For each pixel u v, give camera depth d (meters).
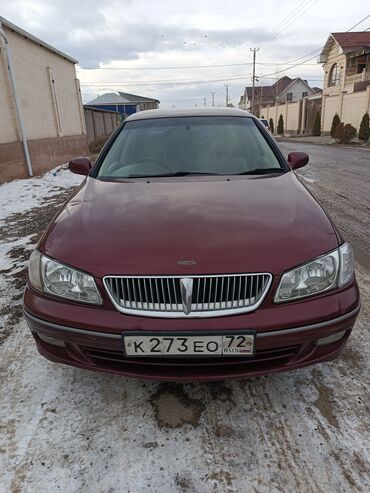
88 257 1.67
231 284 1.58
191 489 1.49
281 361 1.71
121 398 1.94
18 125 9.15
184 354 1.60
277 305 1.61
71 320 1.65
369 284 3.12
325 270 1.67
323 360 1.74
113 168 2.70
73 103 14.01
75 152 13.84
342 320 1.66
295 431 1.73
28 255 3.87
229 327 1.56
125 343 1.59
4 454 1.64
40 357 2.26
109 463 1.60
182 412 1.85
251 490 1.48
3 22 8.41
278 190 2.23
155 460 1.61
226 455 1.63
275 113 43.19
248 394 1.96
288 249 1.66
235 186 2.30
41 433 1.74
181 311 1.58
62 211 2.13
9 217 5.58
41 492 1.48
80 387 2.02
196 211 1.94
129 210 2.00
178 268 1.58
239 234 1.73
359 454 1.62
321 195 6.74
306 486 1.49
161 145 2.84
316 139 26.47
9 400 1.93
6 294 3.02
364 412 1.83
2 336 2.48
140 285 1.59
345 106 25.91
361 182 8.16
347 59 27.78
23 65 9.74
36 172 10.05
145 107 57.94
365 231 4.59
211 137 2.89
